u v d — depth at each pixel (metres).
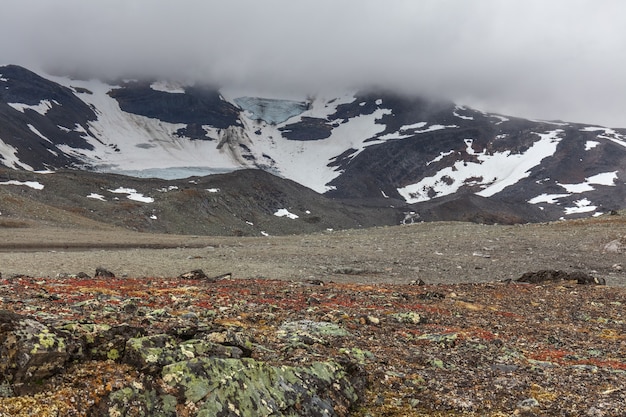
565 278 40.72
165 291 25.75
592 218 85.94
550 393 14.15
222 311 20.69
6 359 9.37
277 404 10.94
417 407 13.03
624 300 33.28
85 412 9.03
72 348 10.22
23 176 158.12
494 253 61.44
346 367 13.74
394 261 55.53
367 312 24.20
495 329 23.56
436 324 23.41
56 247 70.31
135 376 10.16
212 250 65.06
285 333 16.92
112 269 43.31
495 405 13.32
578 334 23.70
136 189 179.62
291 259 55.78
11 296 18.42
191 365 10.58
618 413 12.75
